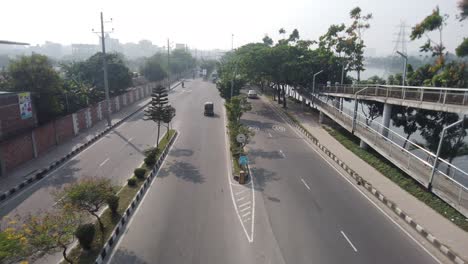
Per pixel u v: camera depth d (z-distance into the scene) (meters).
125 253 11.96
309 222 14.55
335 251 12.44
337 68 44.22
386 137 21.53
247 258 11.85
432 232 13.71
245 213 15.16
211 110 39.03
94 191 11.80
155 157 21.69
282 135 30.70
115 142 26.70
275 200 16.67
